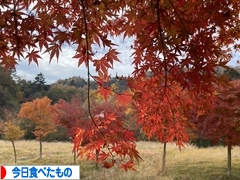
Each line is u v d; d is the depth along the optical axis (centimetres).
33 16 175
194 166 1042
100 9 175
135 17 198
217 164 1049
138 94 210
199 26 173
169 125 242
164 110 229
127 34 222
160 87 218
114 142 186
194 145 1703
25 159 1376
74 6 182
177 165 1081
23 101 2420
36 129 1431
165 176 952
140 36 196
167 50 174
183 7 171
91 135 192
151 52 205
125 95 204
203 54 172
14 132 1336
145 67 217
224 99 665
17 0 175
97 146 188
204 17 179
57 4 187
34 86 2619
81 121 945
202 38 173
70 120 1000
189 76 176
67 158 1317
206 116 722
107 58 187
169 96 221
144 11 180
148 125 248
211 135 770
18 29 176
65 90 2445
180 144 256
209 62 171
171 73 185
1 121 1673
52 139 1995
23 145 1789
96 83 189
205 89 177
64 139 2020
